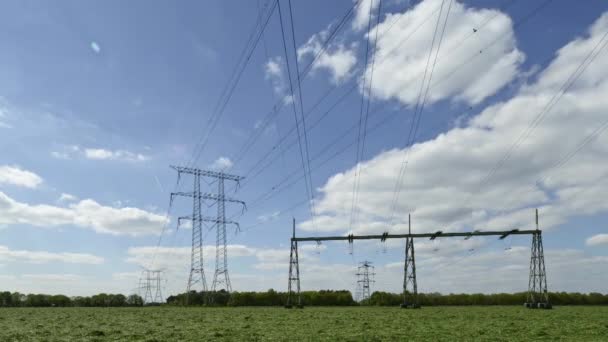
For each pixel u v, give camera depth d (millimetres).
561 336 31266
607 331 34750
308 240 82938
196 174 98875
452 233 75500
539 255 74250
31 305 129875
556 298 135750
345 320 48375
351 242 79625
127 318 56031
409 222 78438
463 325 40844
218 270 102250
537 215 74188
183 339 30109
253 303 121375
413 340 28984
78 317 59062
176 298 132000
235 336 31734
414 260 79500
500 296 135500
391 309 79875
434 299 133875
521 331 34844
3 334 34375
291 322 45625
